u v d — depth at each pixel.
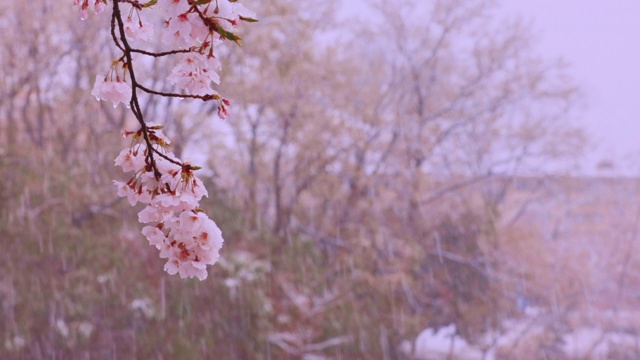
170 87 14.72
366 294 14.07
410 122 19.56
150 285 11.35
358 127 16.98
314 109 16.25
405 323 13.88
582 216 22.52
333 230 16.23
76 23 14.81
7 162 11.38
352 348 12.23
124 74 1.78
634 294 21.86
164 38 1.74
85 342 10.09
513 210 22.86
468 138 21.81
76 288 10.33
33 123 15.56
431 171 20.64
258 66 15.20
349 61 17.41
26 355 10.13
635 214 22.36
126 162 1.81
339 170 17.25
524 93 22.00
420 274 17.98
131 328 10.55
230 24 1.72
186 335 10.61
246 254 12.14
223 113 1.78
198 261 1.75
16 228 10.48
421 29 21.22
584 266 21.38
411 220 18.55
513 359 19.45
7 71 14.58
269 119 16.42
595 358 19.89
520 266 19.88
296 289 12.93
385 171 18.59
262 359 10.90
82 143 14.56
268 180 16.52
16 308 10.07
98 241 11.05
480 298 18.41
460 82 21.95
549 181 22.59
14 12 14.57
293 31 15.73
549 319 19.95
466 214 19.38
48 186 11.29
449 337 18.52
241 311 11.10
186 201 1.74
